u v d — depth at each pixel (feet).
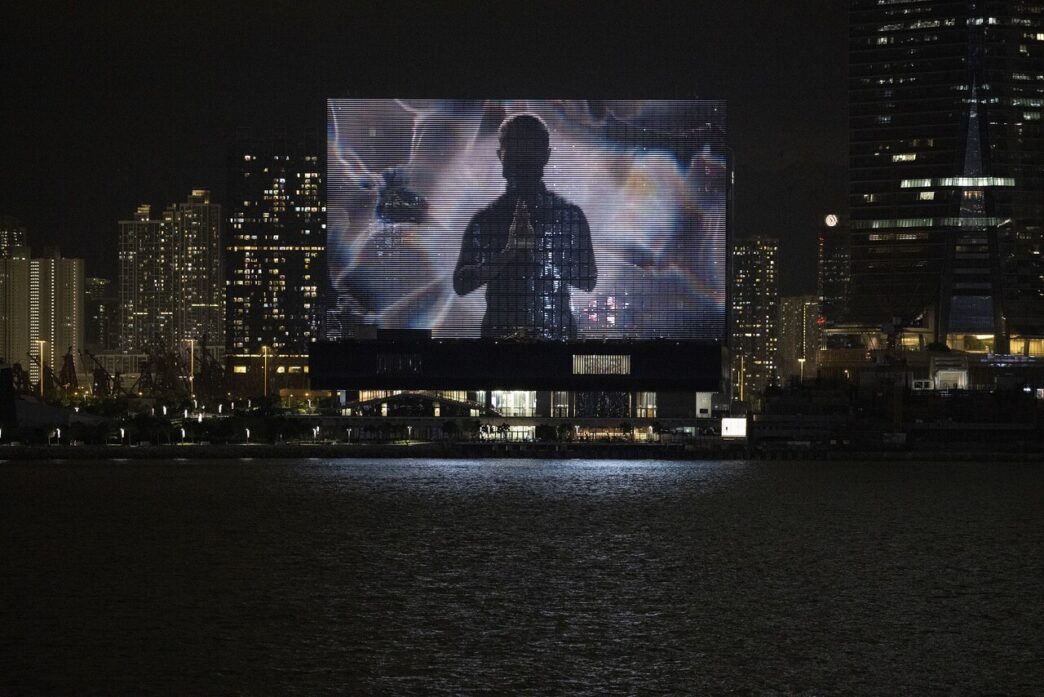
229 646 457.27
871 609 522.47
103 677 418.72
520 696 399.65
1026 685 411.34
